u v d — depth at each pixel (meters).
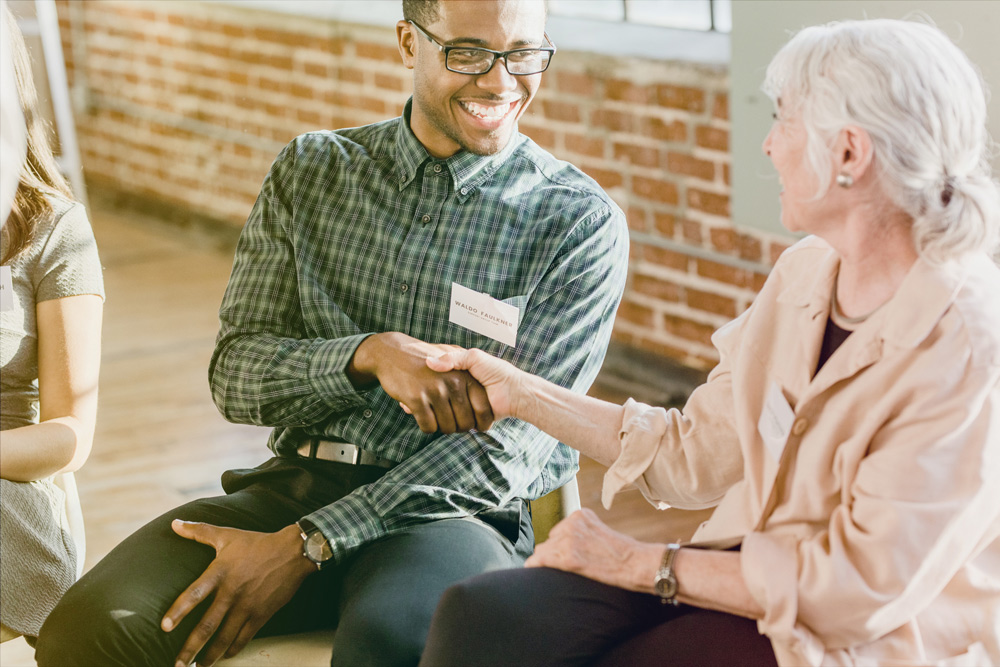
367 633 1.58
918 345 1.36
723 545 1.52
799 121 1.41
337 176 1.98
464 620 1.47
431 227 1.92
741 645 1.44
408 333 1.94
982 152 1.47
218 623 1.68
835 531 1.38
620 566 1.50
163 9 5.83
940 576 1.37
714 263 3.62
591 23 4.20
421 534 1.77
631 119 3.75
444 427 1.77
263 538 1.75
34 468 1.79
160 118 6.06
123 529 2.99
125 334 4.55
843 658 1.39
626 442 1.68
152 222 6.28
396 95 4.75
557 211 1.91
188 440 3.58
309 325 1.97
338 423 1.92
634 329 3.96
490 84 1.80
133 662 1.65
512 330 1.82
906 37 1.37
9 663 2.45
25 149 1.87
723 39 3.71
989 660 1.44
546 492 1.96
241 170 5.66
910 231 1.40
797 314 1.52
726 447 1.62
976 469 1.33
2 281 1.83
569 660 1.48
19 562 1.79
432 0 1.77
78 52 6.50
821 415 1.43
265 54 5.32
